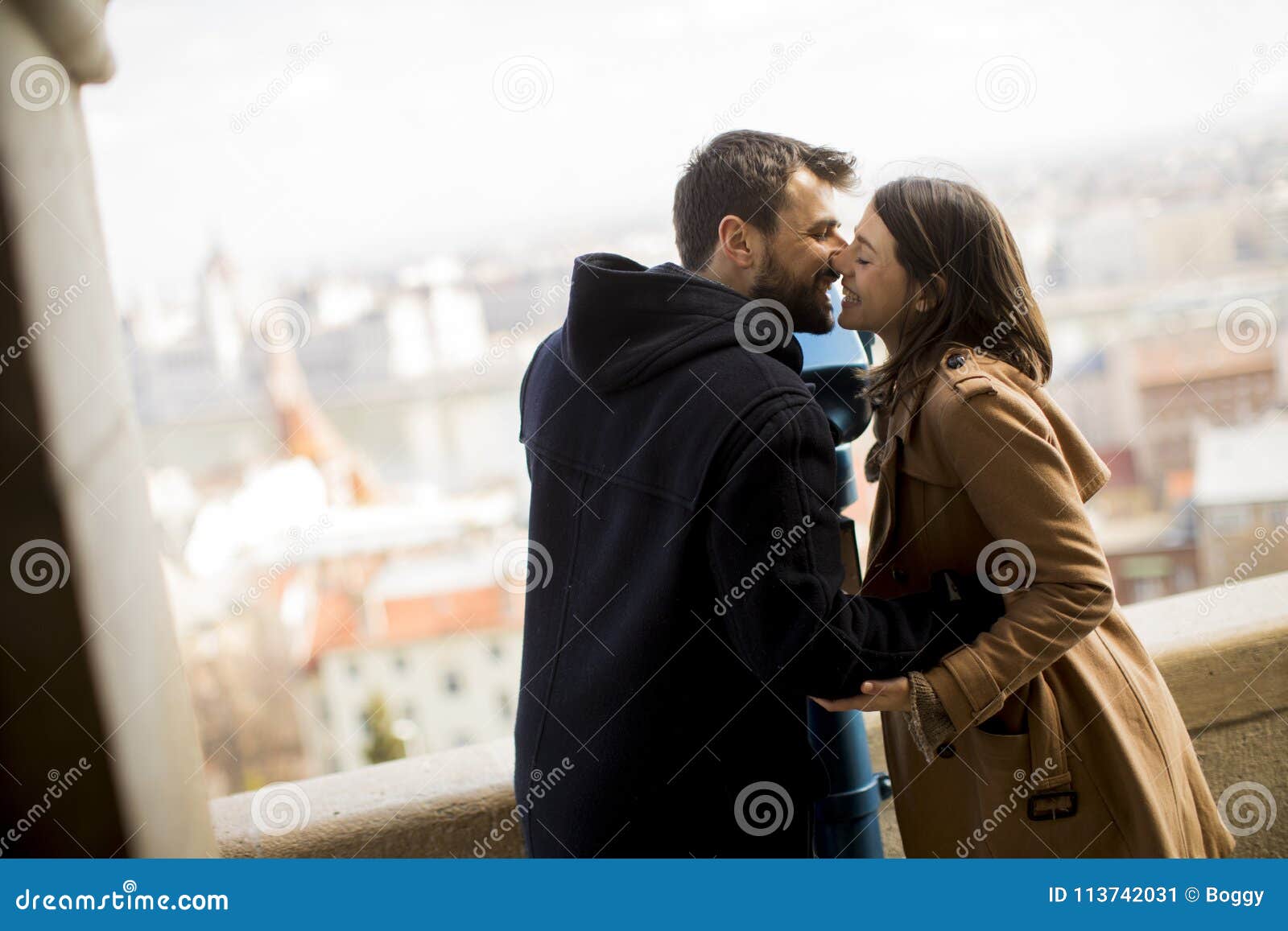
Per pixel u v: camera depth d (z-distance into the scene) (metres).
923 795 1.35
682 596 1.10
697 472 1.07
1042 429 1.16
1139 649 1.36
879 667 1.11
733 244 1.26
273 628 28.89
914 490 1.27
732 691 1.14
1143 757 1.26
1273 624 1.78
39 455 1.10
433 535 28.45
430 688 28.97
